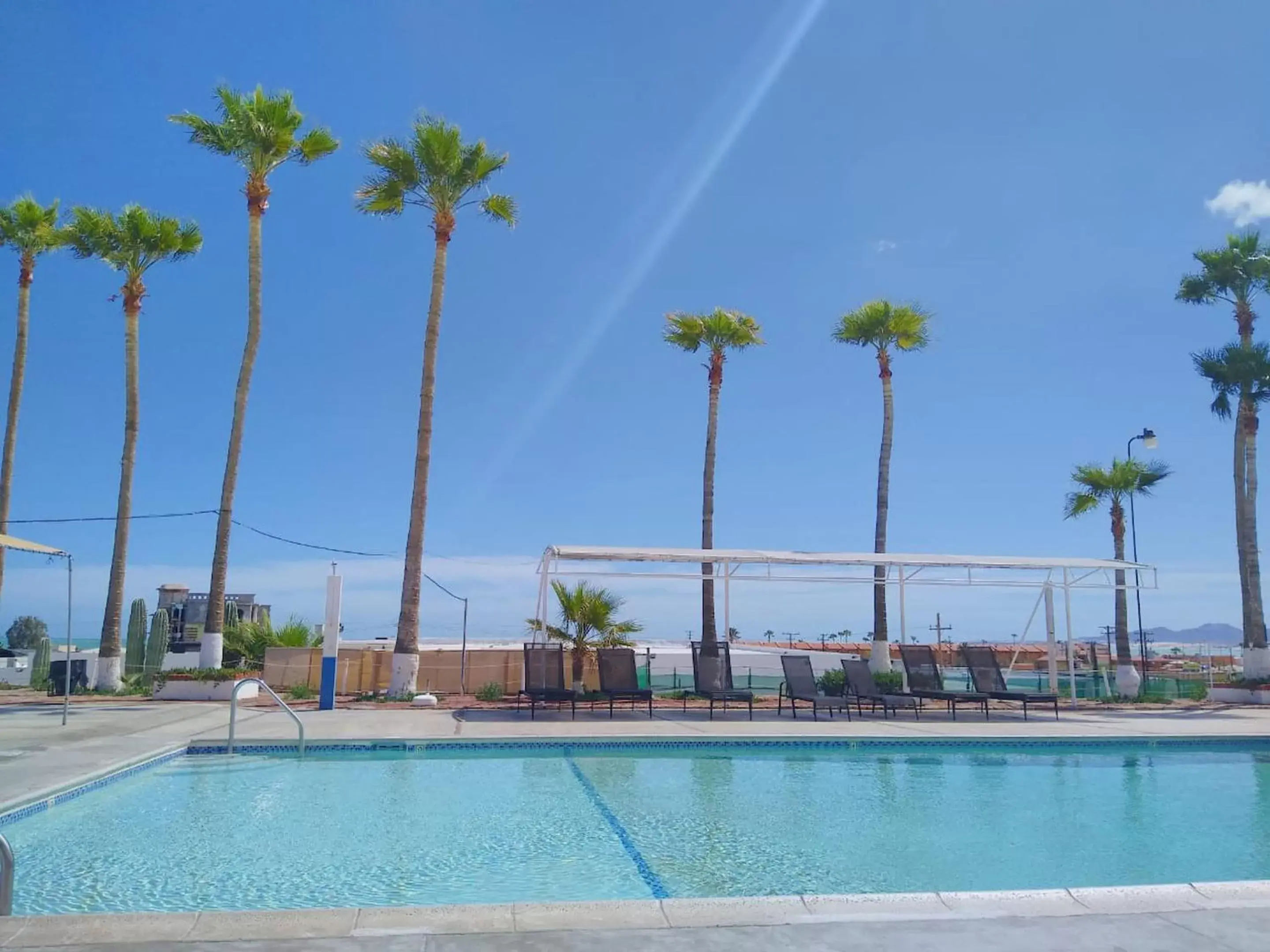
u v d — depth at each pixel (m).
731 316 23.50
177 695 16.48
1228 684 20.50
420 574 16.81
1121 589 17.44
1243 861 6.23
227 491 18.16
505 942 3.71
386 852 6.23
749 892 5.39
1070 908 4.24
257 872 5.68
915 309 23.25
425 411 17.31
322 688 14.44
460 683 19.89
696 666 14.55
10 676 24.39
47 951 3.55
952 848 6.55
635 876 5.75
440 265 17.75
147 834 6.62
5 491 21.28
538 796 8.30
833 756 11.11
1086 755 11.58
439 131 17.39
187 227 19.98
